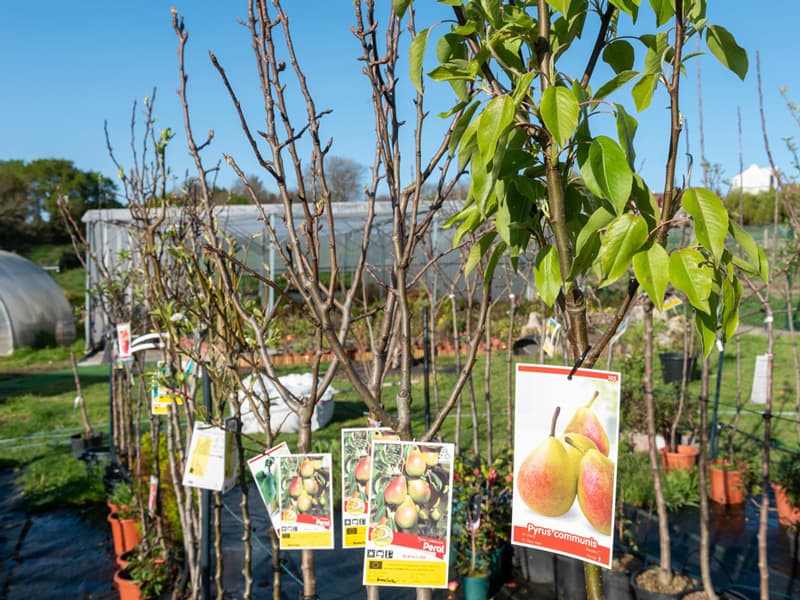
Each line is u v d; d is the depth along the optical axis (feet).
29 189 115.34
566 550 4.73
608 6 4.78
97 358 55.26
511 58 5.00
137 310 18.98
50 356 55.52
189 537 11.27
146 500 15.93
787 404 28.27
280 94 5.83
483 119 4.23
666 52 4.57
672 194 4.49
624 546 13.30
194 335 8.88
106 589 15.19
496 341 44.04
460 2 4.83
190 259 8.82
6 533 18.57
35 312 59.47
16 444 27.20
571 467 4.71
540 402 4.87
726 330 4.23
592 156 4.20
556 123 4.13
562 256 4.66
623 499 16.03
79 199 115.14
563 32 4.84
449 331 45.16
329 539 6.83
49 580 15.71
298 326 46.11
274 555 8.36
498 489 14.17
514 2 5.25
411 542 5.63
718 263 3.98
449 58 5.31
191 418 10.11
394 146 5.99
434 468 5.66
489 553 13.07
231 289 7.67
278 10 5.82
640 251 4.26
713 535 16.12
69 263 111.86
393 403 31.12
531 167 4.99
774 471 17.81
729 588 12.60
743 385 32.22
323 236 50.44
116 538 16.01
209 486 8.24
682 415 21.31
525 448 4.89
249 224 48.60
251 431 25.86
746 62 4.64
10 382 43.78
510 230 5.11
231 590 13.89
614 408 4.58
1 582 15.65
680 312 30.58
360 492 6.65
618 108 4.24
